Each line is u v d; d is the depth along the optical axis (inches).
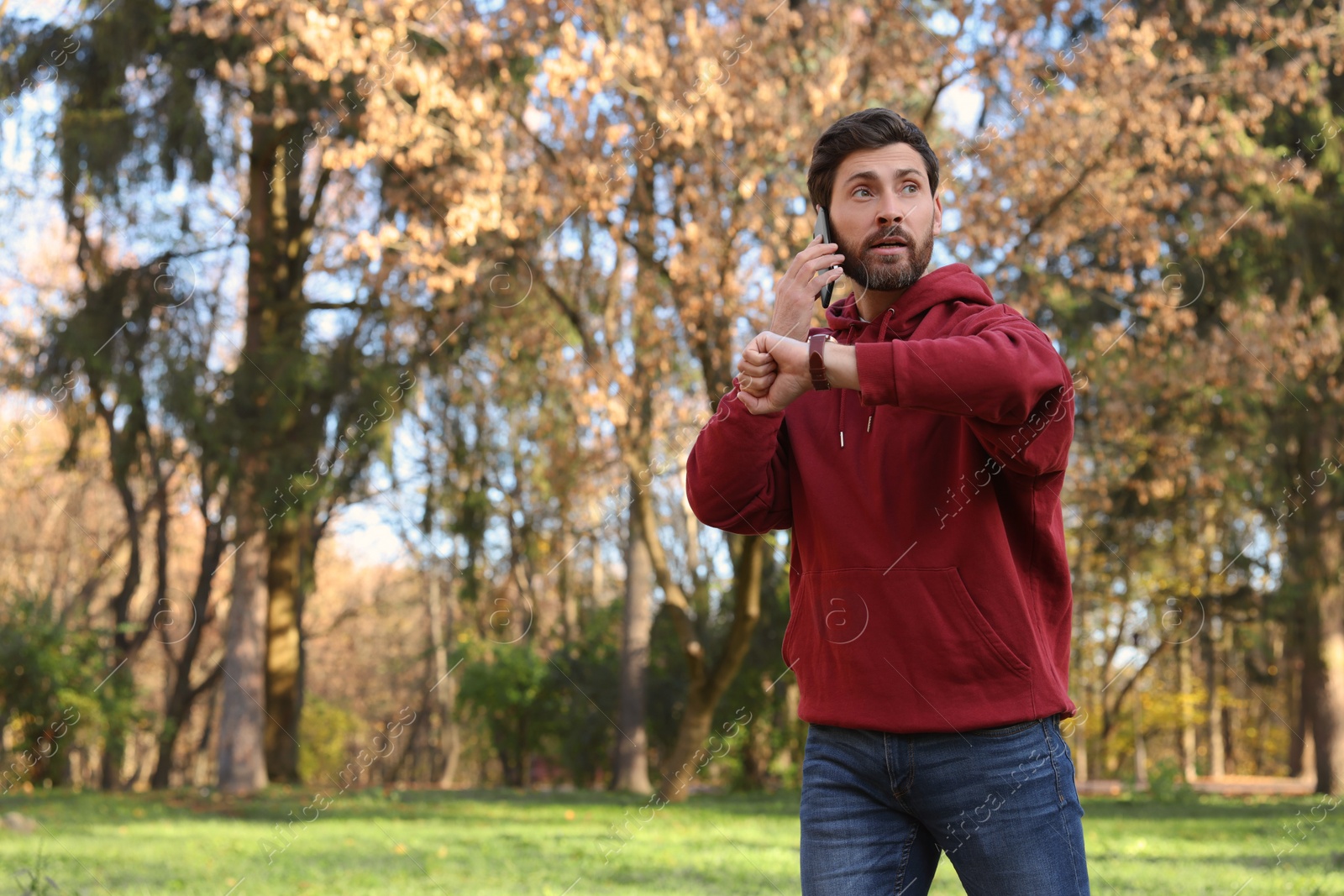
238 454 497.4
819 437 64.0
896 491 60.3
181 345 494.9
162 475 581.3
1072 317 426.6
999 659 58.4
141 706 632.4
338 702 1184.8
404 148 418.6
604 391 402.9
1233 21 395.9
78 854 250.8
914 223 62.7
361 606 992.2
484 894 202.1
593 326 441.4
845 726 61.0
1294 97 465.4
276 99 468.8
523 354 477.4
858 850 61.1
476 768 1081.4
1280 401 488.4
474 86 392.2
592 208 382.3
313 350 521.7
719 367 390.3
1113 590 650.2
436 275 399.5
